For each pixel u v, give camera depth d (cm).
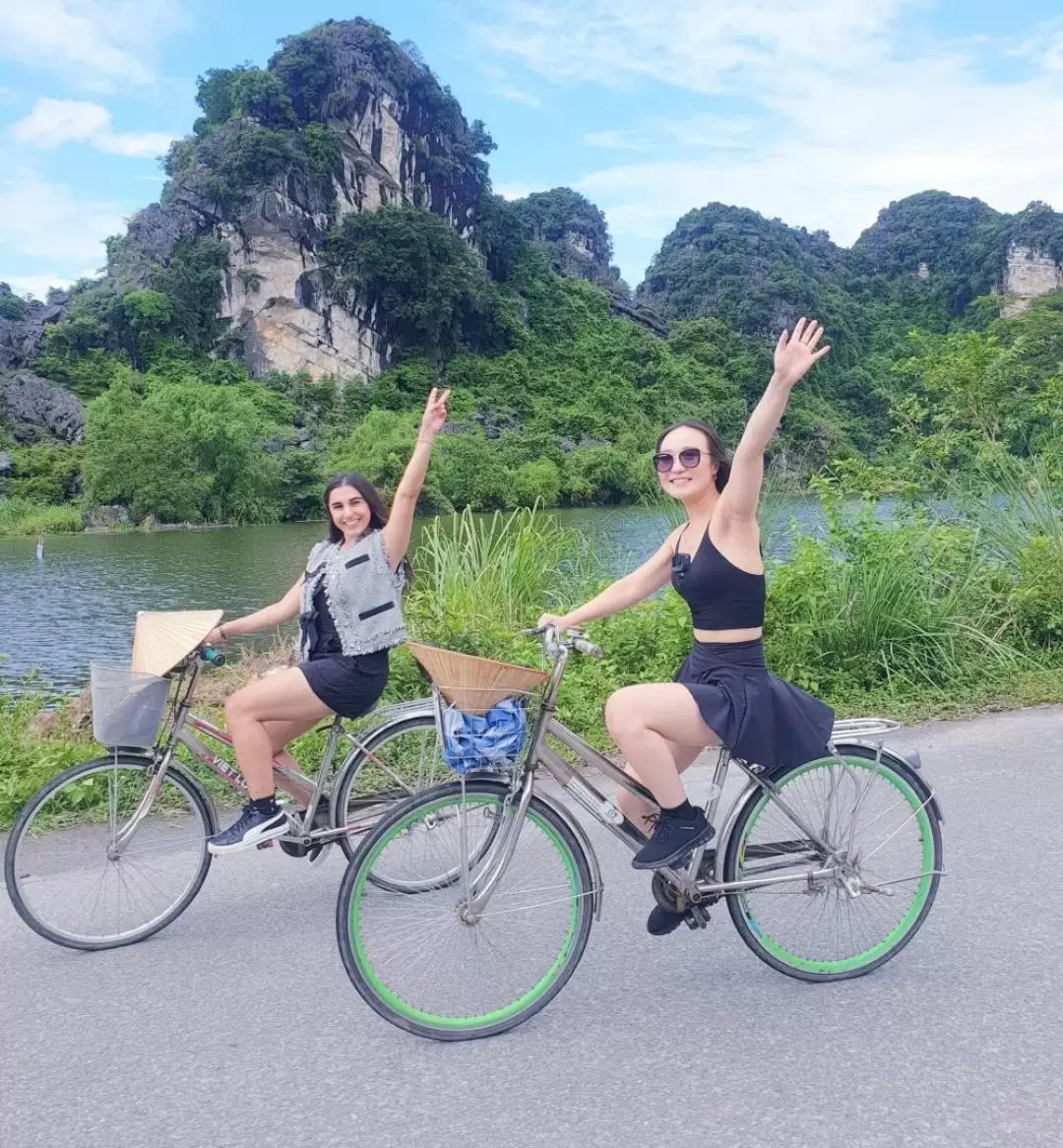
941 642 707
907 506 862
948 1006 285
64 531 5412
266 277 10019
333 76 11544
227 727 355
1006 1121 234
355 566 361
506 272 13062
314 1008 299
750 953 326
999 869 379
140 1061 273
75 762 544
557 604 787
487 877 285
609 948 331
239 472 6234
